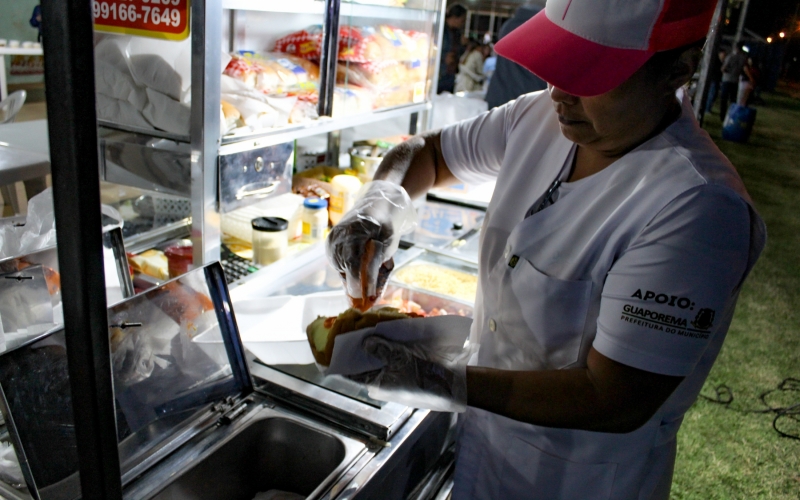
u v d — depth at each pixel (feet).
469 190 9.15
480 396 2.96
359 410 3.62
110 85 4.54
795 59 43.80
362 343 2.94
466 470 4.09
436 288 6.07
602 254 3.01
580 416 2.80
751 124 30.91
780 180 25.45
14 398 2.61
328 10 5.59
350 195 7.02
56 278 3.58
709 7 2.59
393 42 7.05
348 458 3.29
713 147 3.04
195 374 3.51
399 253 6.83
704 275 2.56
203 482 3.28
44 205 3.80
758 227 2.71
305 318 4.63
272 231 5.80
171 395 3.34
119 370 3.07
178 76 4.35
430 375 2.90
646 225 2.77
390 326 2.96
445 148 4.58
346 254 3.87
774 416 10.70
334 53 5.79
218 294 3.70
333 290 5.60
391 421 3.55
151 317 3.28
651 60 2.62
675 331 2.58
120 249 4.04
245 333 4.33
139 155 4.72
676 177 2.76
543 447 3.62
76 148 1.47
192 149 4.48
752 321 14.17
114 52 4.43
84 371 1.69
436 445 4.13
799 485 9.07
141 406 3.16
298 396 3.75
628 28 2.52
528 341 3.46
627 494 3.59
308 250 6.25
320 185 7.19
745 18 29.68
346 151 9.04
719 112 37.06
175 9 4.17
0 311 3.32
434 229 7.90
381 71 6.82
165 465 3.16
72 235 1.55
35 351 2.72
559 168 3.50
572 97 2.83
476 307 4.18
